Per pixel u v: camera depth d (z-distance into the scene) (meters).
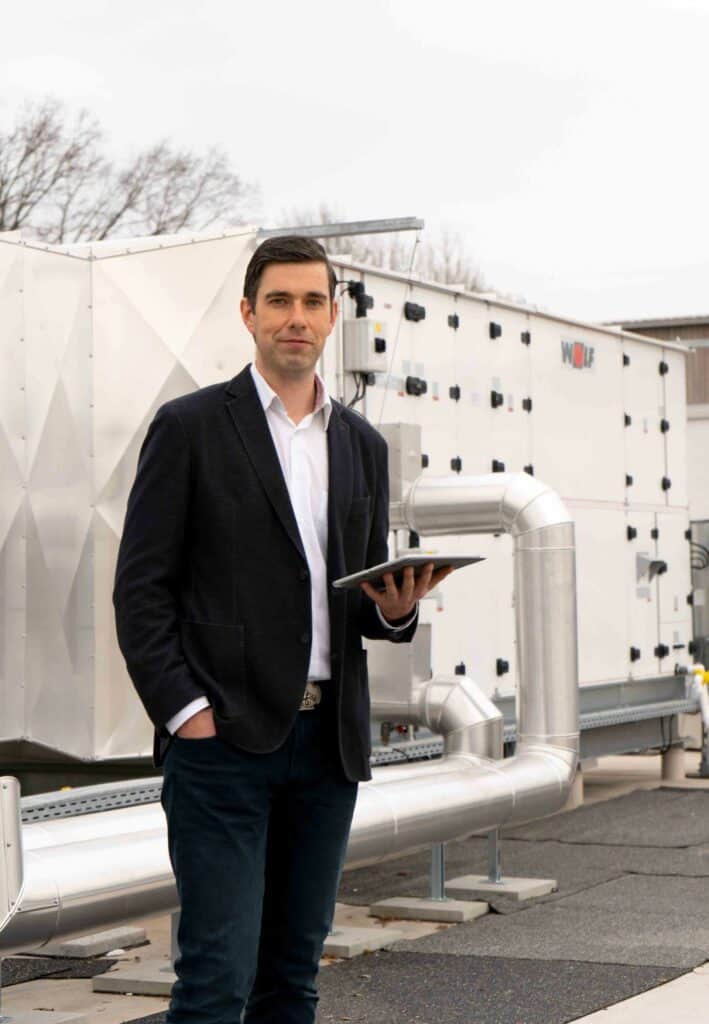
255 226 7.28
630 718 11.16
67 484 6.65
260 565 3.30
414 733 8.62
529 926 6.82
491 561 9.60
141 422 6.84
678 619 12.22
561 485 10.53
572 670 7.25
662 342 12.12
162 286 6.95
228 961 3.24
